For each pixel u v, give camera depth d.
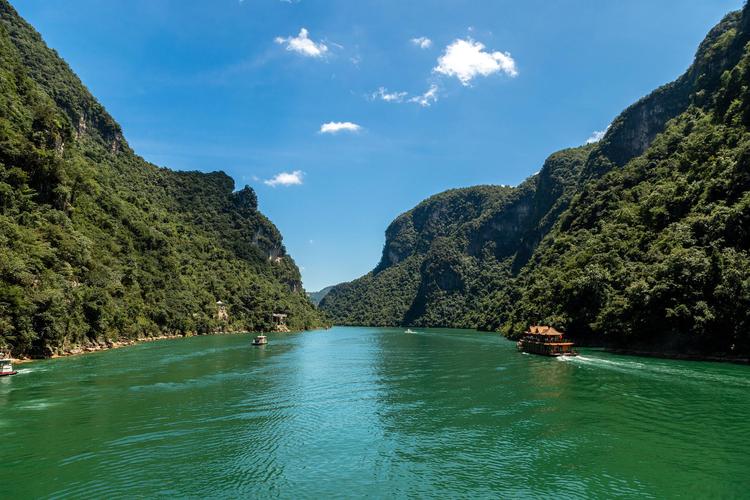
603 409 34.94
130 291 107.31
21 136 80.12
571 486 21.30
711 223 70.38
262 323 172.25
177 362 64.25
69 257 76.62
